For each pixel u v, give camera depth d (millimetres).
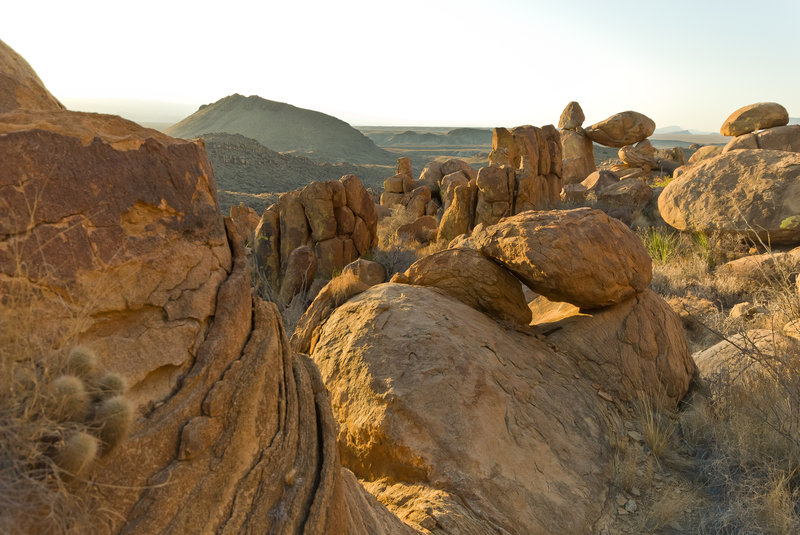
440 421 4273
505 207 17594
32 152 1615
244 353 2217
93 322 1706
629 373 5660
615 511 4203
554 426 4684
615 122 37781
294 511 2053
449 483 3957
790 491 4141
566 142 39844
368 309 5297
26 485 1285
